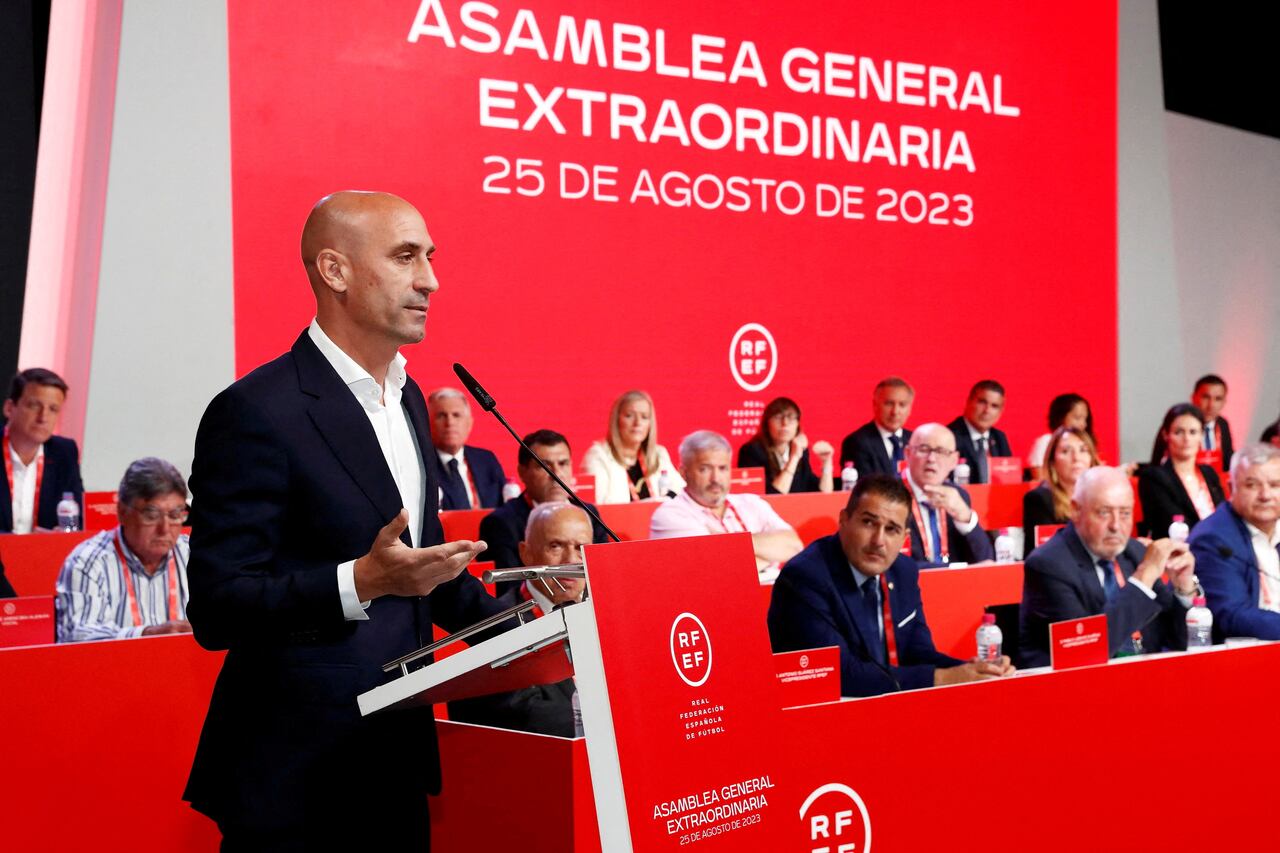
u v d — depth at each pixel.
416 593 1.59
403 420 1.89
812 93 7.87
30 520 5.77
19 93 6.22
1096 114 8.87
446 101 6.78
